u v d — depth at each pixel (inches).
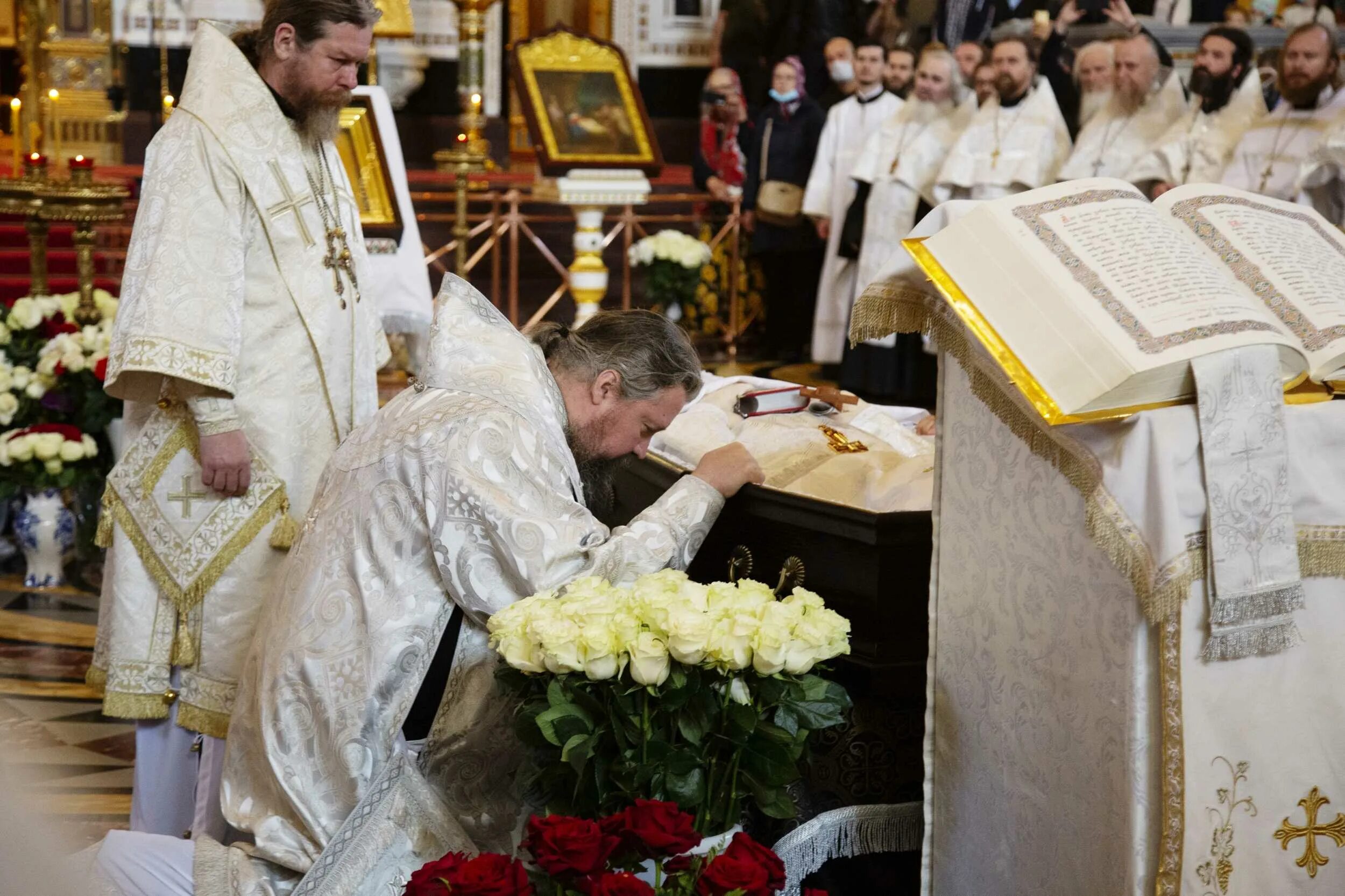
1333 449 69.3
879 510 90.5
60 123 431.8
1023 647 75.2
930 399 305.4
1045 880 75.2
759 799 70.8
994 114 287.6
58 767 140.9
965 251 73.6
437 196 360.5
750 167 353.1
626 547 79.7
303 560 85.5
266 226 112.6
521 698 75.8
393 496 81.8
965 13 307.6
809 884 91.3
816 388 111.4
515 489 79.4
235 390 111.5
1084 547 69.9
